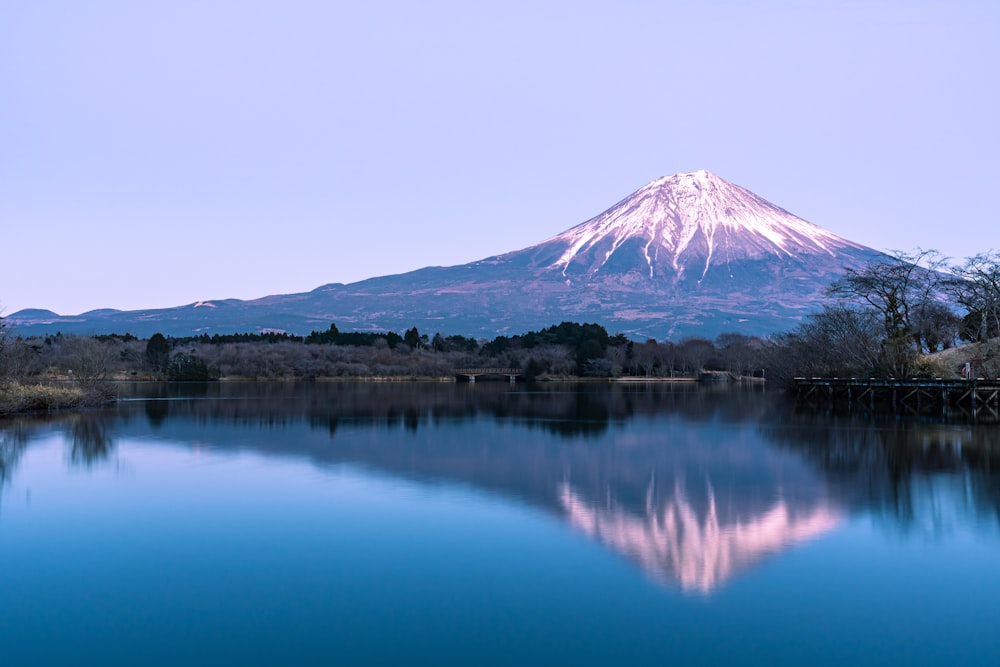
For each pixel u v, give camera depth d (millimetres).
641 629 20578
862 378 94875
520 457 48312
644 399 115312
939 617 21250
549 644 19766
